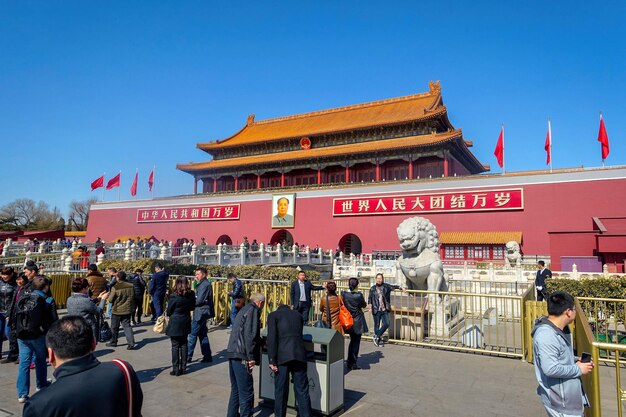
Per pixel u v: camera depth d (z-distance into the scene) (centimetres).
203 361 1170
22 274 1078
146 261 2311
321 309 1212
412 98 6222
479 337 1349
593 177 3841
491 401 881
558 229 3900
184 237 6047
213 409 831
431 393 927
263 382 866
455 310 1770
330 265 4378
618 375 568
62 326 387
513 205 4122
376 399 889
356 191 5025
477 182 4350
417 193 4650
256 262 3666
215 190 6619
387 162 5650
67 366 379
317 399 798
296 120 7112
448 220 4428
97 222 6819
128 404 388
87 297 1038
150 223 6366
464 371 1092
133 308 1338
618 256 3078
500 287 2542
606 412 831
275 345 752
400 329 1445
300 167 5950
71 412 353
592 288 1716
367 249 4834
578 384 537
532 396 912
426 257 1623
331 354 805
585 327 718
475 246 4188
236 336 779
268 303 1642
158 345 1353
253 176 6675
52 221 10600
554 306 557
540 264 1922
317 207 5234
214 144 6762
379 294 1367
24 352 862
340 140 5922
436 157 5394
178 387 956
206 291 1180
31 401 358
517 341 1517
